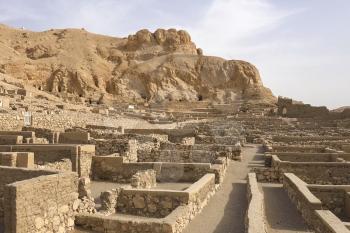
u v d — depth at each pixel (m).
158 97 114.62
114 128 34.38
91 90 107.81
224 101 112.62
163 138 31.09
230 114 80.94
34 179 10.18
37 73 101.62
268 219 13.50
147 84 120.19
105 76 120.12
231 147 25.95
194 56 135.62
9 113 27.48
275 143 33.16
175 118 65.62
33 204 9.87
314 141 32.97
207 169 18.91
